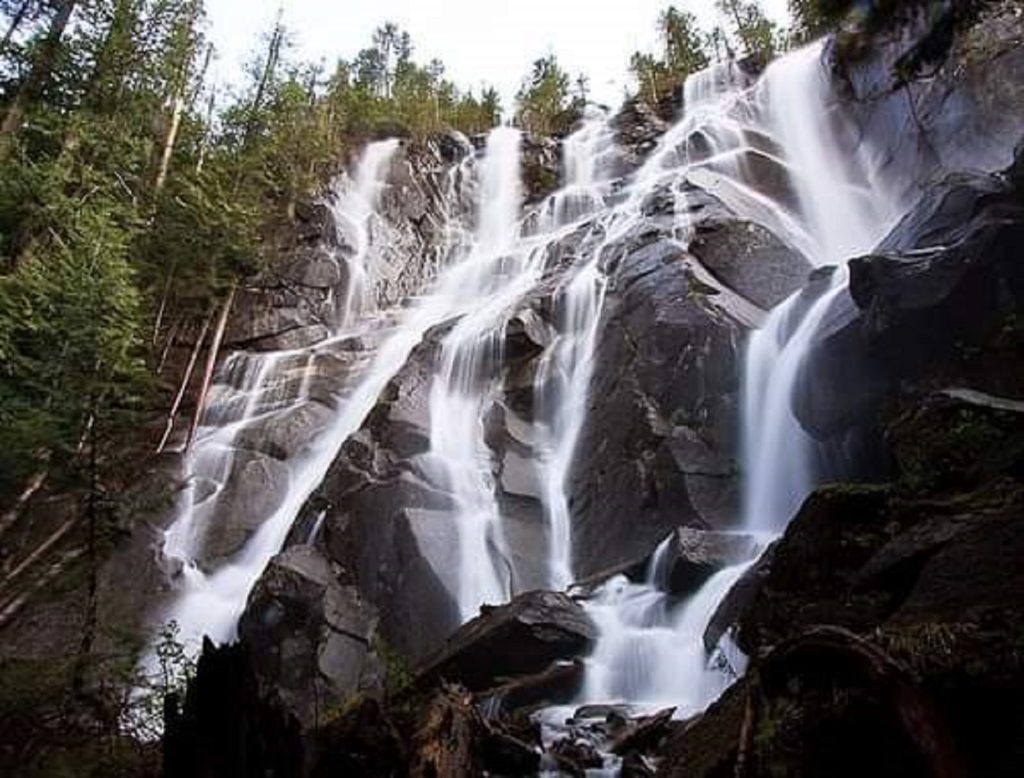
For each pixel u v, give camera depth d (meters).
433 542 16.14
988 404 8.38
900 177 24.72
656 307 19.22
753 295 19.36
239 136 33.78
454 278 33.00
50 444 13.93
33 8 22.94
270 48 37.50
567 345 21.38
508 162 41.59
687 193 25.66
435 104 46.97
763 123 32.97
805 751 4.19
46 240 19.64
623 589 13.65
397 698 10.89
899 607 5.81
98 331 14.88
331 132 38.16
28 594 15.27
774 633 7.75
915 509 7.34
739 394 16.41
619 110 45.97
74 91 23.45
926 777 3.80
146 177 26.97
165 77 26.98
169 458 21.53
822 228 26.00
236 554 19.77
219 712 5.80
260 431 22.91
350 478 18.31
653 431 16.69
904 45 23.09
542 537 17.27
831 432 13.23
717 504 15.12
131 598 17.36
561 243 29.62
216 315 27.78
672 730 8.65
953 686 3.91
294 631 14.83
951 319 11.16
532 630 11.96
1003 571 5.11
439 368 21.67
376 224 34.41
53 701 9.28
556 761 7.92
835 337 13.20
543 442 19.52
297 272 29.78
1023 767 3.59
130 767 8.44
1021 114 20.27
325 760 6.66
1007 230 10.88
